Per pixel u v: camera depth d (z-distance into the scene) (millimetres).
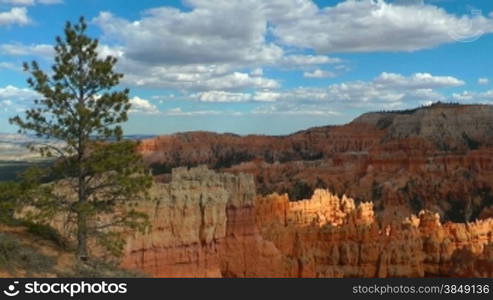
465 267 62531
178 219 51125
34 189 31141
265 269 57938
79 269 29859
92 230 33250
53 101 31375
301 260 61469
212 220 53781
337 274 63469
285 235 66750
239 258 56000
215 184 56250
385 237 69875
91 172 31938
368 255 65000
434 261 66062
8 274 26031
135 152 33219
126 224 33625
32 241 31328
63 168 32000
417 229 75375
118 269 33875
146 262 48344
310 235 68250
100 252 38375
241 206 57531
